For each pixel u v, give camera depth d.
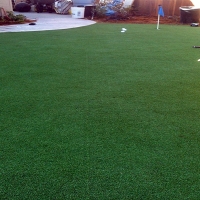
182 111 2.48
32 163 1.70
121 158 1.77
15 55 4.44
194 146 1.93
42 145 1.89
